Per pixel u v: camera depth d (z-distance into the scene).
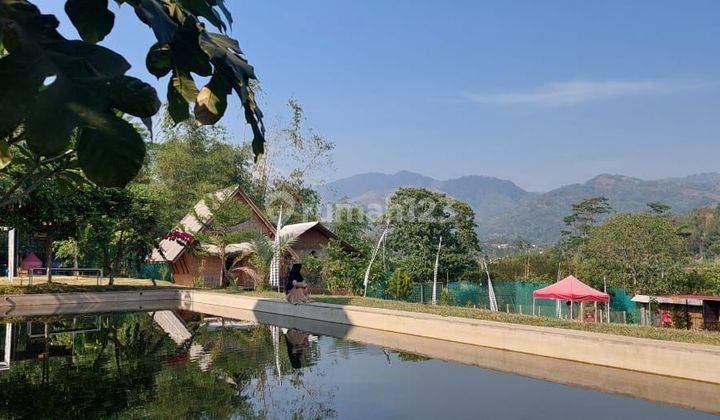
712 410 7.37
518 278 34.34
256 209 30.66
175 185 39.41
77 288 22.34
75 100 1.63
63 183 3.66
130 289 23.53
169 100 2.46
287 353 11.59
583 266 28.41
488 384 8.80
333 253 27.12
